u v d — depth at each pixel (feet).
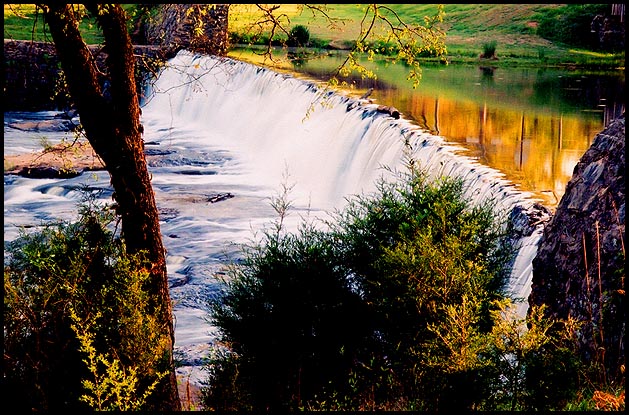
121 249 26.53
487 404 19.06
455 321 19.22
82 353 23.67
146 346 23.15
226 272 46.75
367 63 109.19
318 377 26.76
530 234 35.58
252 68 94.89
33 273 25.67
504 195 41.09
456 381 18.95
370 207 29.63
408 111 70.90
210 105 99.19
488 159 50.75
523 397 19.04
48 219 58.13
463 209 30.17
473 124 64.90
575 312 26.48
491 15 141.59
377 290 25.96
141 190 26.81
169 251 51.72
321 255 28.58
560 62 112.16
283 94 84.69
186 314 41.16
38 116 99.81
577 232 27.43
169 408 24.12
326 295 27.55
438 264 22.63
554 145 57.77
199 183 71.20
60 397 23.43
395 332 24.32
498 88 87.56
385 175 56.49
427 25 30.63
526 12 139.54
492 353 19.54
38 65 102.63
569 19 131.23
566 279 27.43
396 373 23.30
